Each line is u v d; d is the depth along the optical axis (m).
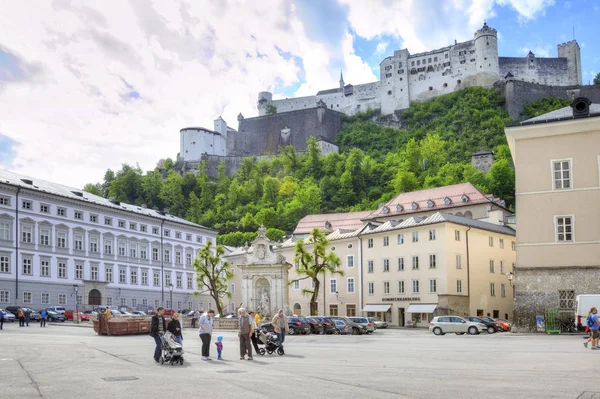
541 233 54.69
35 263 90.88
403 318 88.06
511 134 56.81
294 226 193.75
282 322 33.97
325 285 101.25
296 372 24.34
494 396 17.45
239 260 118.12
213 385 20.48
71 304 95.81
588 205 53.47
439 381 20.95
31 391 19.16
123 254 107.31
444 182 186.62
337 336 57.75
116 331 54.56
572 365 25.58
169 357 27.53
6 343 41.34
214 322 68.69
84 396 18.16
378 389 19.25
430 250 84.50
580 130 54.41
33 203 91.69
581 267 52.91
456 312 82.44
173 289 117.44
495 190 168.12
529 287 54.41
